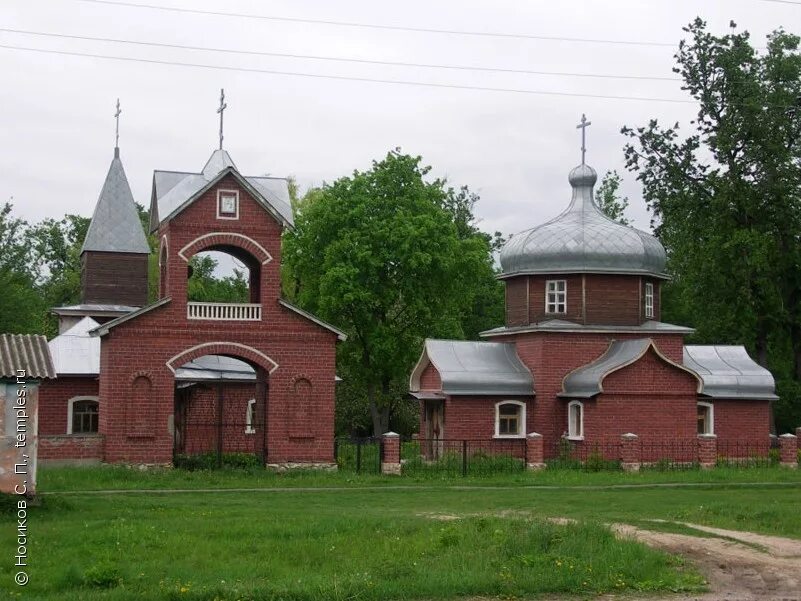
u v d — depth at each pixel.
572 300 50.38
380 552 21.59
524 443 49.09
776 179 56.66
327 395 42.47
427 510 30.14
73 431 50.44
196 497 33.38
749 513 28.59
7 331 59.69
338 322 60.69
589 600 18.23
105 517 26.75
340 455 46.09
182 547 22.16
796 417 62.25
